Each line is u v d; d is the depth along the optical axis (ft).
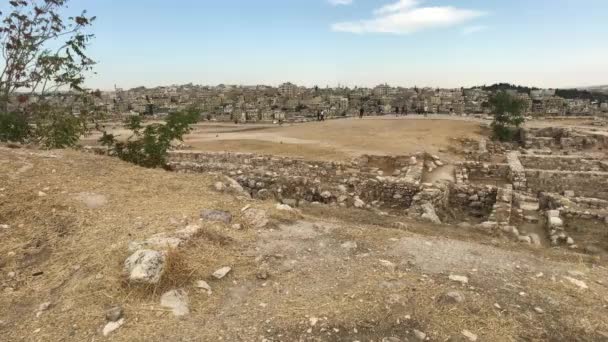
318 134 121.08
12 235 21.63
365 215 36.94
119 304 16.70
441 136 115.03
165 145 48.32
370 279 20.10
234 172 64.34
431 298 18.74
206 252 21.04
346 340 15.66
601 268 24.61
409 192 57.31
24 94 49.37
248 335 15.64
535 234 42.80
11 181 27.17
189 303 17.26
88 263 19.29
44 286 18.11
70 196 26.20
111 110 314.14
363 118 166.50
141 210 25.49
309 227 26.61
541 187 70.69
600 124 157.69
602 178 67.67
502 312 18.11
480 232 37.14
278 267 20.94
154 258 18.30
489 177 78.79
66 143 48.55
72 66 49.65
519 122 126.41
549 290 20.47
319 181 59.82
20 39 48.44
